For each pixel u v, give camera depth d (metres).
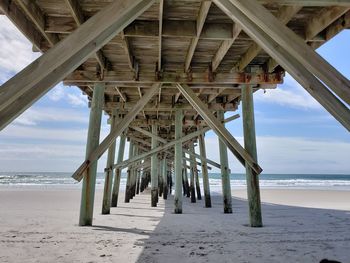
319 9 3.83
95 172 5.46
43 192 17.75
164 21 4.17
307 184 40.31
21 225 5.35
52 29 4.02
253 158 5.21
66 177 47.06
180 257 3.23
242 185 35.66
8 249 3.57
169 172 23.28
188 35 4.18
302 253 3.44
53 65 1.90
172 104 8.28
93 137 5.46
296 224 5.79
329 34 4.19
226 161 8.16
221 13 3.97
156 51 5.05
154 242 3.99
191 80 5.38
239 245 3.83
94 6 3.72
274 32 2.18
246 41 4.64
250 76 5.40
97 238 4.24
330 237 4.42
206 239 4.21
